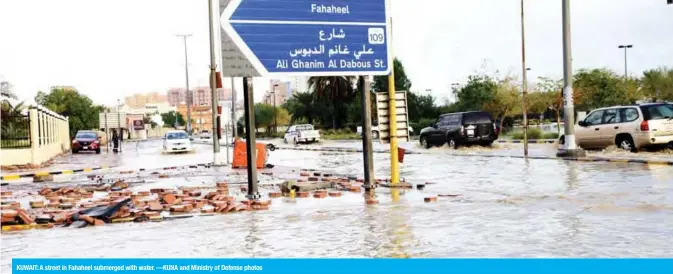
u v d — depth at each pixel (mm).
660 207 10250
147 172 23453
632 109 21953
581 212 10039
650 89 52156
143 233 9562
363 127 14820
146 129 110875
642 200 11141
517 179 15883
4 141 31203
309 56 13773
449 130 31906
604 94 48781
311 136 50031
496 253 7297
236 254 7805
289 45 13570
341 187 15148
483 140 31156
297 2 13672
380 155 29641
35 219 11148
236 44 13062
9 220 10758
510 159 23031
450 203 11789
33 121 31891
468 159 24125
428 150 31516
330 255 7547
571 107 22016
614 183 13977
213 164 26031
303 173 19812
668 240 7648
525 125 23922
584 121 23844
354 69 14312
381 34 14609
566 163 20000
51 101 86438
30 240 9328
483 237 8250
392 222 9719
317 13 13875
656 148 21766
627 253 7062
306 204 12430
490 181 15703
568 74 22016
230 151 41312
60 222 10984
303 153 35031
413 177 17625
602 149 23312
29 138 31766
